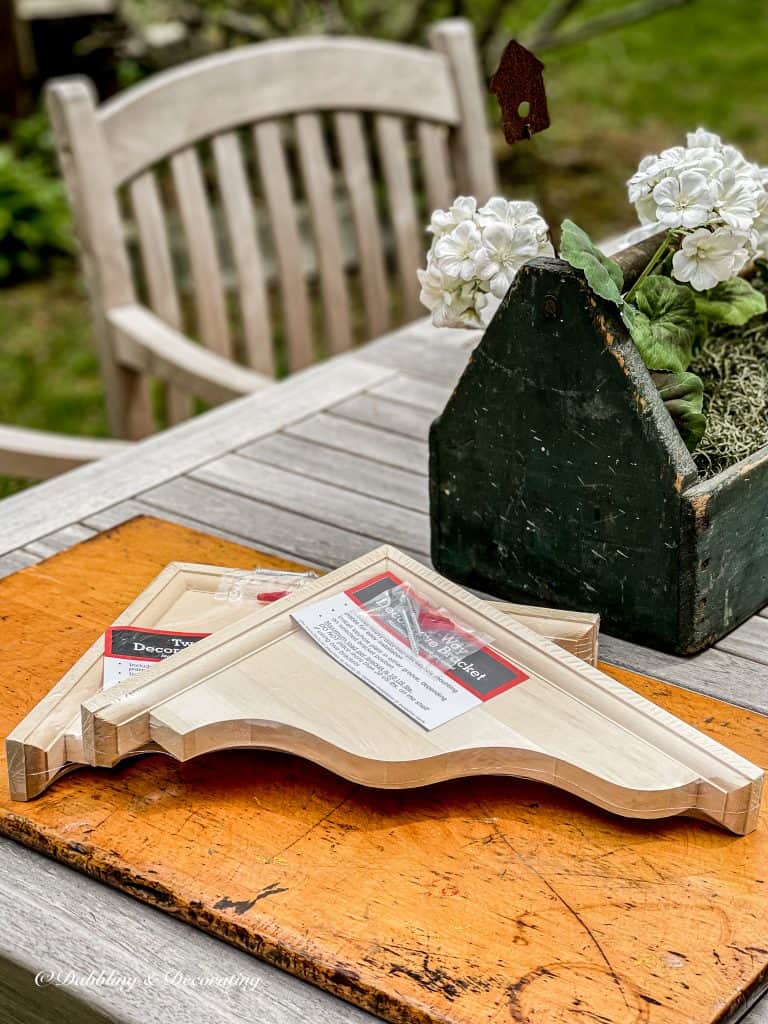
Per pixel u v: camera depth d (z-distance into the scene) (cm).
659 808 79
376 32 327
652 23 523
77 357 322
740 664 95
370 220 178
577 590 98
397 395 134
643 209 100
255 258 169
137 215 161
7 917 78
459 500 102
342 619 88
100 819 81
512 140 96
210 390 149
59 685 87
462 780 84
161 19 332
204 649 86
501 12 319
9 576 104
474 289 96
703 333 105
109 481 119
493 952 74
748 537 96
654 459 91
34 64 407
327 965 73
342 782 84
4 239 362
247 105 164
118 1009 73
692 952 74
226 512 114
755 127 422
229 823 81
